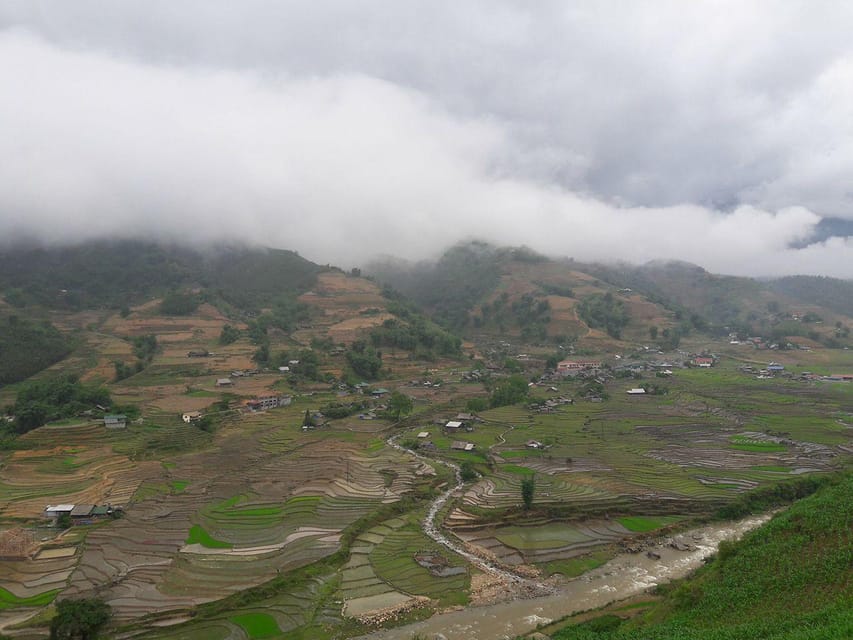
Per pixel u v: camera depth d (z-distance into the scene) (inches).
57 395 5191.9
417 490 3858.3
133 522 3255.4
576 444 4972.9
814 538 2244.1
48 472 4025.6
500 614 2454.5
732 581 2156.7
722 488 3779.5
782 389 7160.4
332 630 2321.6
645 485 3858.3
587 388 7268.7
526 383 7076.8
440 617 2429.9
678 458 4471.0
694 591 2207.2
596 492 3740.2
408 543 3125.0
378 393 7130.9
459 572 2812.5
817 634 1520.7
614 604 2493.8
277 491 3762.3
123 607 2402.8
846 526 2220.7
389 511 3523.6
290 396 6530.5
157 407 5649.6
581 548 3088.1
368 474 4175.7
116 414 5088.6
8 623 2282.2
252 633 2277.3
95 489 3737.7
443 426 5738.2
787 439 4906.5
